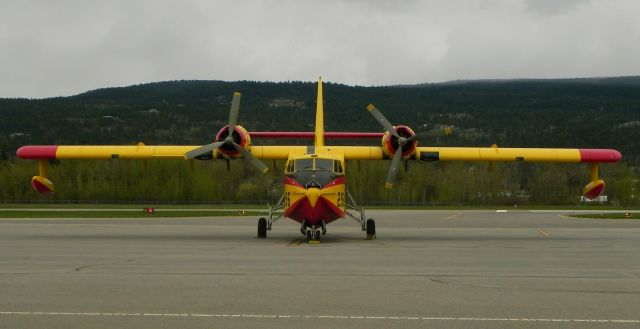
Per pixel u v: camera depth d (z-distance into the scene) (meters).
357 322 9.91
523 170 99.88
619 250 21.03
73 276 14.13
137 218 46.16
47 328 9.42
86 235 27.59
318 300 11.53
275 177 95.31
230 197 94.69
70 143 142.88
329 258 17.91
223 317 10.17
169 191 92.12
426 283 13.41
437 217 50.75
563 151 26.95
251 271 15.04
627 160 136.62
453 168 98.19
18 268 15.48
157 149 26.81
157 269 15.35
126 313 10.40
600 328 9.59
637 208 77.50
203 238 25.98
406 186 92.56
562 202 93.44
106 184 92.44
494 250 20.80
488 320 10.04
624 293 12.34
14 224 37.19
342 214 24.62
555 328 9.59
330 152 26.05
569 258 18.30
